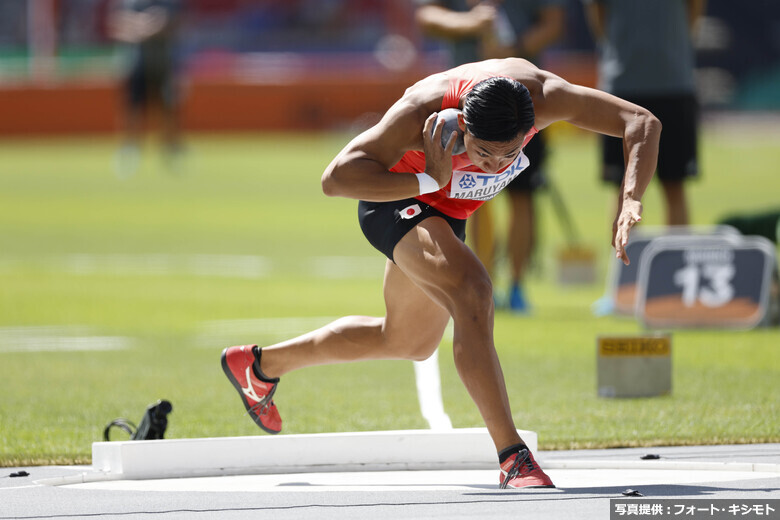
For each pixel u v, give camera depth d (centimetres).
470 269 1538
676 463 1670
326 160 10438
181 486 1595
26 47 16638
